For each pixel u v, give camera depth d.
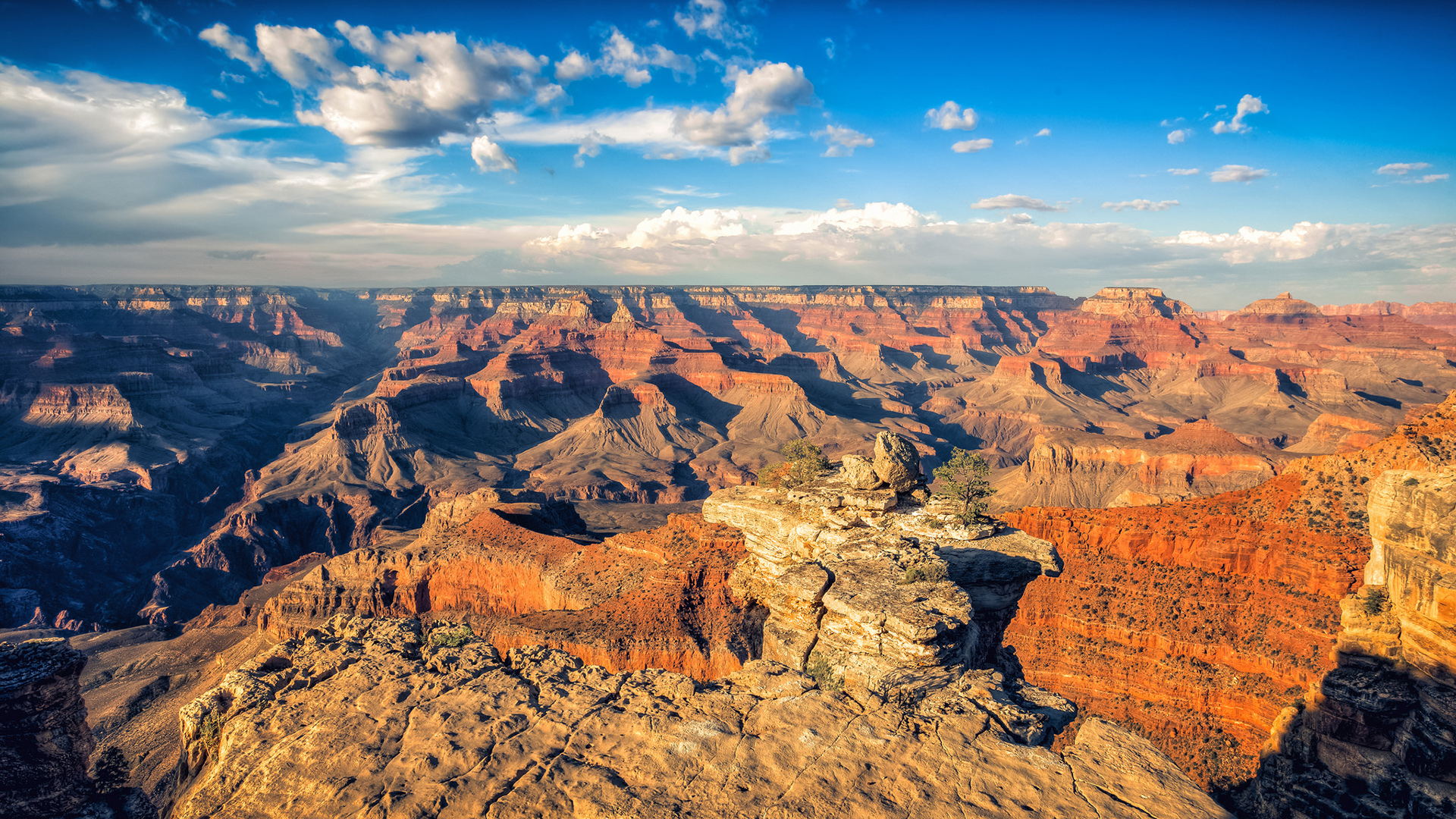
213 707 20.78
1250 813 42.94
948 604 30.03
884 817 15.39
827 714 19.78
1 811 18.23
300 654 23.72
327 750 18.11
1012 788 16.45
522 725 19.23
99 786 20.62
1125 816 15.43
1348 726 37.53
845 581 33.25
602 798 16.02
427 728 19.09
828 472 52.53
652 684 21.64
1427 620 34.66
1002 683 23.06
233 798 16.77
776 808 15.65
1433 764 34.25
